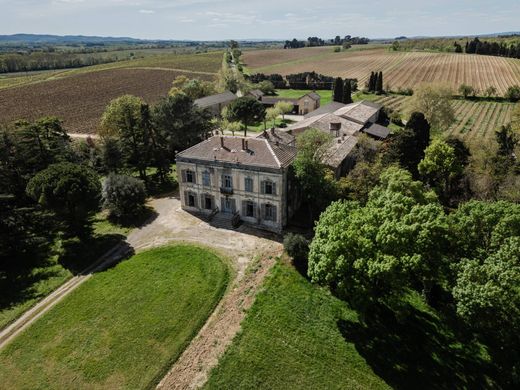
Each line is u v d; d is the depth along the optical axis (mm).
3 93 165375
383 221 32562
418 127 60844
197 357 30844
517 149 59031
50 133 70562
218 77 157875
